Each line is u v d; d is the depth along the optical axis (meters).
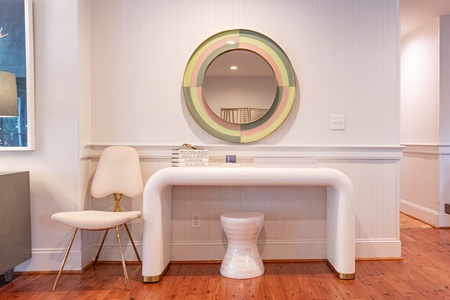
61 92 2.55
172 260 2.77
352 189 2.38
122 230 2.78
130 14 2.76
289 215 2.80
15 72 2.48
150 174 2.77
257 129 2.77
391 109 2.81
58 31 2.55
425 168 4.17
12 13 2.47
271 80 2.76
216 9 2.77
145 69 2.77
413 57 4.44
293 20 2.78
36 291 2.22
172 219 2.78
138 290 2.23
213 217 2.79
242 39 2.75
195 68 2.76
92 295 2.16
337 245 2.44
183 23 2.76
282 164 2.47
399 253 2.81
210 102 2.76
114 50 2.77
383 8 2.79
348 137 2.80
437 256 2.88
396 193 2.81
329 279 2.40
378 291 2.20
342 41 2.79
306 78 2.79
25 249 2.46
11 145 2.49
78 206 2.56
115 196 2.64
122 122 2.77
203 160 2.55
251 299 2.09
